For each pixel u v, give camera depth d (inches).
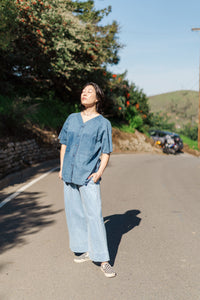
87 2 796.0
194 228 194.2
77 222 137.8
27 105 604.4
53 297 111.8
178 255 152.3
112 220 210.1
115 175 424.2
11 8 404.5
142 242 169.2
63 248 157.0
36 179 357.4
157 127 1737.2
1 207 233.9
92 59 661.3
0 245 160.9
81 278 126.6
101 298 111.7
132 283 123.4
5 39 411.5
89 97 128.9
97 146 127.5
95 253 129.6
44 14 510.9
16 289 117.3
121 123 1114.1
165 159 784.3
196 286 122.0
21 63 599.8
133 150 1048.8
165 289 119.2
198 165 634.8
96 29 752.3
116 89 994.1
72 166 127.7
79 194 134.5
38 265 137.9
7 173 359.9
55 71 603.8
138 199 275.4
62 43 553.0
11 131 436.8
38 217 209.0
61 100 794.2
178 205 255.3
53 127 625.6
